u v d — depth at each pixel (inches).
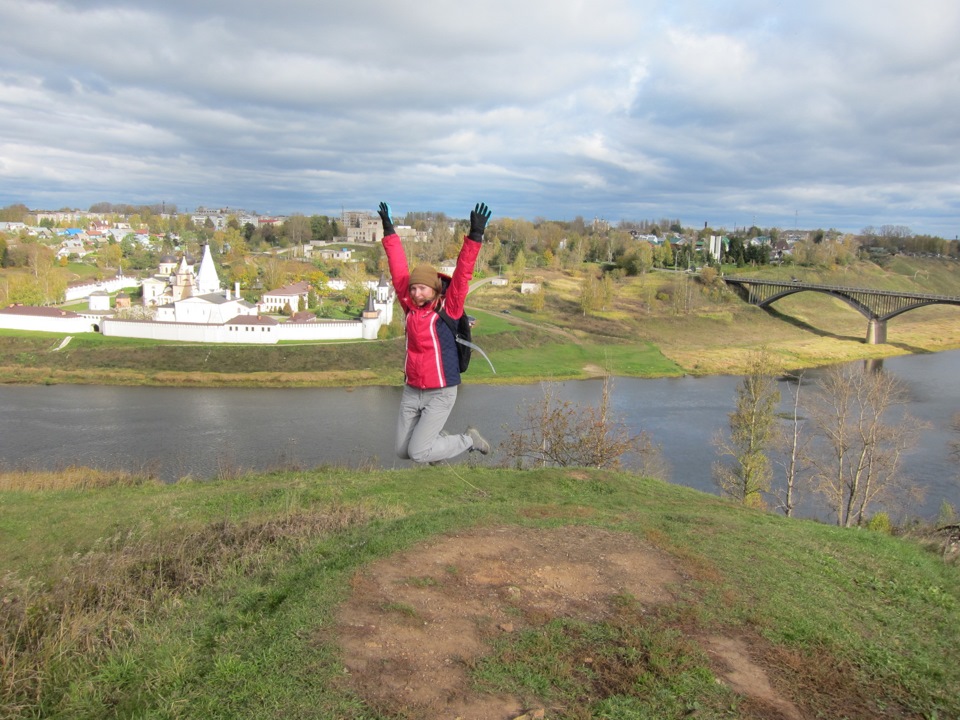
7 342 3041.3
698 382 3063.5
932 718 270.1
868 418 1508.4
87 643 309.6
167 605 362.9
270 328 3270.2
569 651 283.9
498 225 6948.8
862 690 285.3
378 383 2844.5
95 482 806.5
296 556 426.9
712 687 265.6
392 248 264.8
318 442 1939.0
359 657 267.6
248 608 339.3
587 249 6614.2
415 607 310.7
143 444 1866.4
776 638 318.0
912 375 3112.7
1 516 612.1
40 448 1802.4
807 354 3703.3
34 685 282.8
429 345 254.2
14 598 370.9
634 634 300.5
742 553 440.5
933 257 7396.7
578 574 362.3
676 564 393.7
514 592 331.0
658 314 4468.5
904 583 454.0
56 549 522.9
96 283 4594.0
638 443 1461.6
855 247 7263.8
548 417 1282.0
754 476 1363.2
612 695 254.1
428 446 261.9
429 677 257.3
